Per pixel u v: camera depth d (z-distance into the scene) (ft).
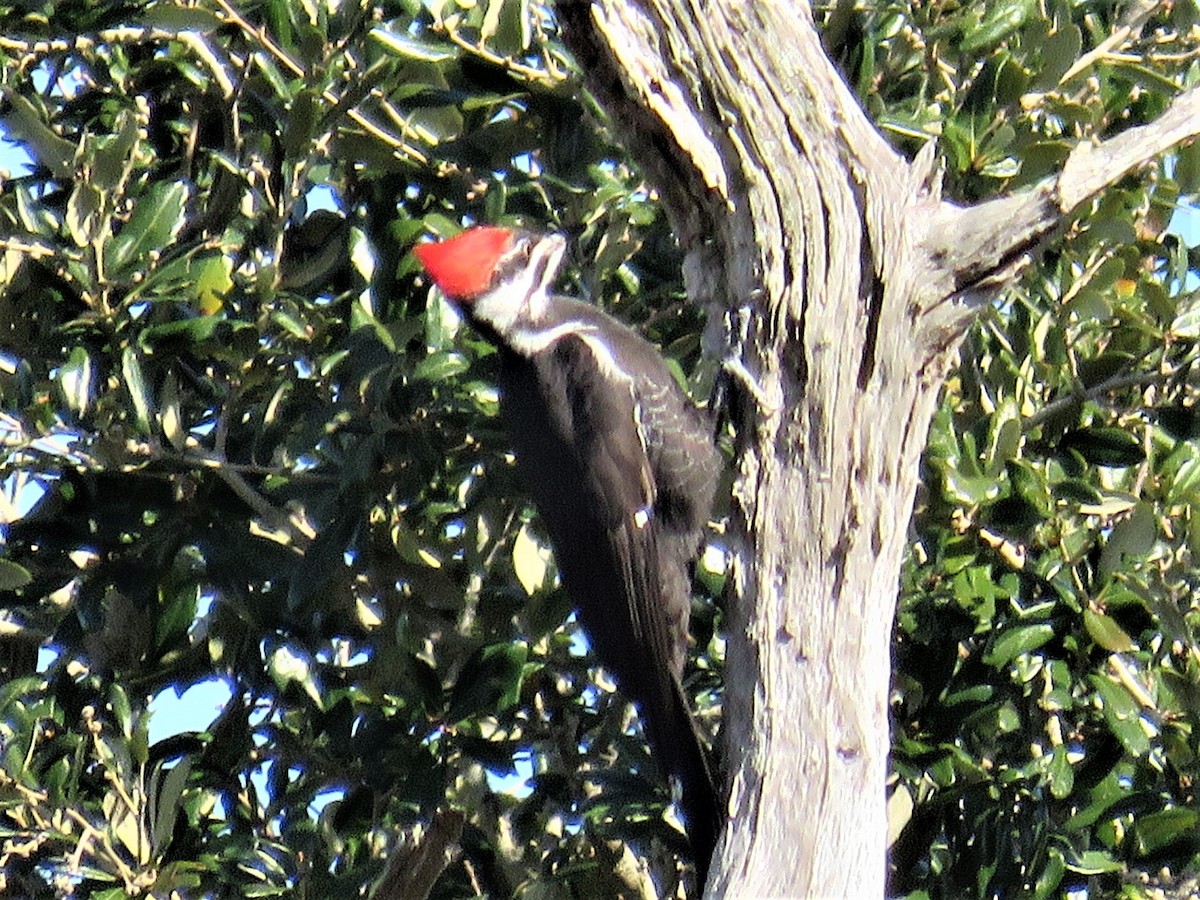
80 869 34.24
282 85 35.53
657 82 28.32
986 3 35.63
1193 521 33.01
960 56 35.53
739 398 28.45
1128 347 34.47
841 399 27.53
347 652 40.01
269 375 36.01
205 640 38.27
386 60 34.81
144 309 36.52
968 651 35.86
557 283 37.68
